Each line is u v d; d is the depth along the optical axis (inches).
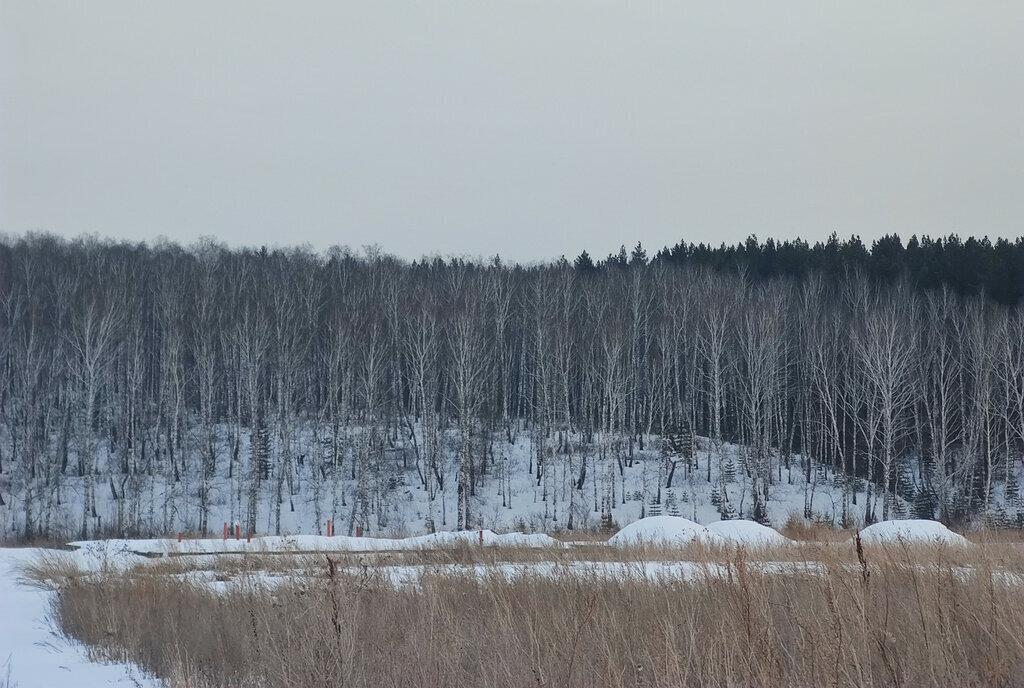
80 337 1929.1
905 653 319.3
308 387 2262.6
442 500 1911.9
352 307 2260.1
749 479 2082.9
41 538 1560.0
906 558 388.2
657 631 325.1
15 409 2016.5
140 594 533.3
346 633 338.6
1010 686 298.5
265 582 477.4
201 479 1943.9
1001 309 2182.6
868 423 2004.2
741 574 317.4
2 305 2076.8
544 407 2059.5
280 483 1784.0
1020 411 1929.1
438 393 2325.3
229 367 2123.5
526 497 2001.7
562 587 412.2
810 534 930.1
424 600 398.9
